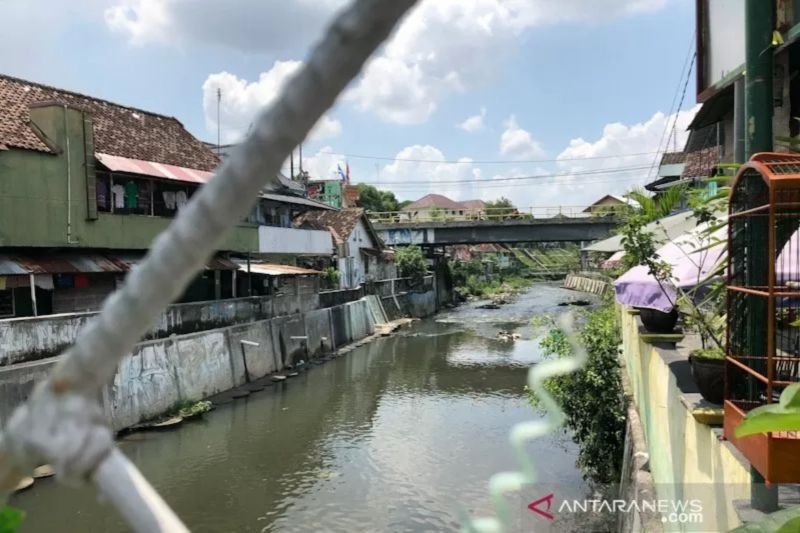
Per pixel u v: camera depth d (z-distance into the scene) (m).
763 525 2.07
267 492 12.12
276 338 22.22
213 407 17.34
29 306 15.82
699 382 5.06
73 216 15.73
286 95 0.78
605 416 11.21
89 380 0.92
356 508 11.39
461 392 19.67
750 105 4.18
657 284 7.54
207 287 22.64
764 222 4.04
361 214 36.72
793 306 4.64
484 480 12.40
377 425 16.28
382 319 34.38
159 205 19.56
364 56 0.75
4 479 0.97
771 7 4.09
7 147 14.09
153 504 0.94
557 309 42.50
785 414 2.04
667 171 26.33
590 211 38.59
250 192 0.82
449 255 59.03
